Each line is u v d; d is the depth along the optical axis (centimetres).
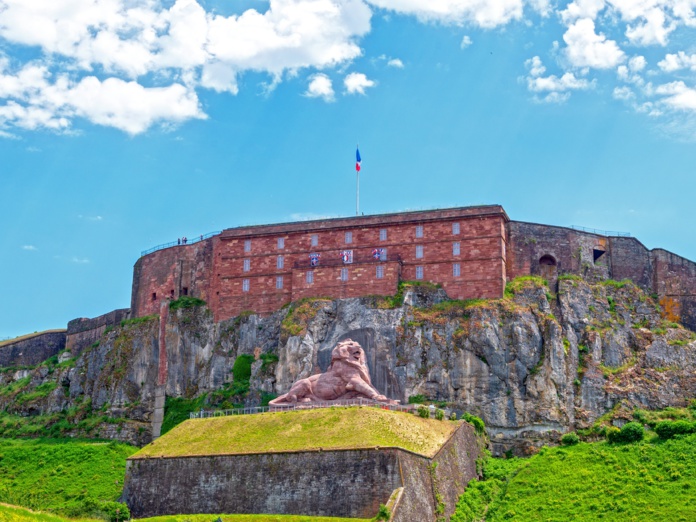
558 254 14400
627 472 11019
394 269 14000
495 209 13988
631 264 14638
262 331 14475
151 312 16138
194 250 15912
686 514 10006
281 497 10400
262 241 14962
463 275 13862
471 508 10794
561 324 13550
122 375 15362
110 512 10856
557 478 11231
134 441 14612
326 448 10412
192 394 14800
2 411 16700
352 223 14538
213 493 10781
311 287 14288
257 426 11431
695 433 11538
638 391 12975
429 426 11344
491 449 12631
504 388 12900
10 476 13088
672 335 13600
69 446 13688
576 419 12825
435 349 13225
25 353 18925
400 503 9738
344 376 12225
